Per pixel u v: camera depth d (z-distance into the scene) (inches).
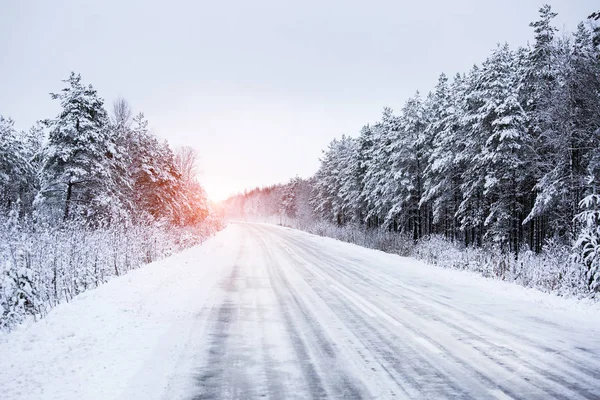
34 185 989.8
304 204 2960.1
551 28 782.5
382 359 210.5
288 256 791.1
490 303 361.1
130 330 256.8
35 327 251.8
